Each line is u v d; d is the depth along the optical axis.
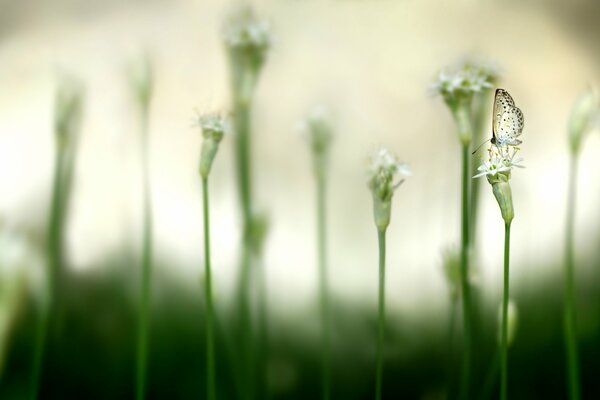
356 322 0.75
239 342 0.65
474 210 0.58
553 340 0.70
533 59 1.10
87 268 0.79
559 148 0.98
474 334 0.62
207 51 1.05
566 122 1.01
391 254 0.87
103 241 0.83
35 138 0.94
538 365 0.69
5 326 0.67
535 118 1.02
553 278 0.79
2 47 1.04
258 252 0.62
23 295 0.68
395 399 0.69
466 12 1.15
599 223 0.89
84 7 1.08
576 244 0.86
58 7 1.08
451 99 0.55
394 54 1.10
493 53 1.10
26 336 0.69
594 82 1.07
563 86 1.06
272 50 0.60
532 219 0.88
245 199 0.61
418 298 0.76
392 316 0.73
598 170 0.95
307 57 1.08
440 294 0.76
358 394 0.69
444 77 0.55
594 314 0.72
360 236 0.90
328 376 0.59
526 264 0.78
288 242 0.88
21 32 1.06
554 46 1.11
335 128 0.60
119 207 0.88
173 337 0.71
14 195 0.86
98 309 0.73
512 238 0.85
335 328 0.74
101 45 1.03
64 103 0.59
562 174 0.95
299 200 0.93
